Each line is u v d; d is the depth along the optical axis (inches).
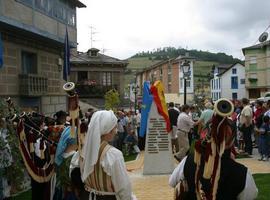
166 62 2812.5
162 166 491.2
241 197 140.3
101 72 2108.8
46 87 927.7
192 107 743.7
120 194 156.3
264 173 472.7
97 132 157.4
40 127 321.7
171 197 376.2
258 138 599.2
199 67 4207.7
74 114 188.9
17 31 797.2
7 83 778.2
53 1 943.7
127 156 721.6
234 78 2947.8
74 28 1089.4
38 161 273.1
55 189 266.5
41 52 926.4
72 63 2060.8
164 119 494.6
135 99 1659.7
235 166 139.8
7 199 289.0
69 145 241.4
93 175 157.8
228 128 140.0
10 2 745.0
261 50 2645.2
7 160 275.9
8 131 282.2
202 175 141.6
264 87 2642.7
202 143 144.0
